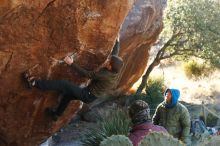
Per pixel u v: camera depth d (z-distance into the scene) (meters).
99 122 10.34
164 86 17.19
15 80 6.15
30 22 5.68
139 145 4.09
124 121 9.06
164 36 15.42
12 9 5.49
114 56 6.05
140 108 5.15
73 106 7.14
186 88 17.83
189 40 15.03
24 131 6.99
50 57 6.06
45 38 5.88
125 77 14.13
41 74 6.20
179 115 6.84
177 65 21.22
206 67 19.33
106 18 6.00
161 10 13.20
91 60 6.38
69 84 6.28
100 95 6.32
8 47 5.77
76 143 11.00
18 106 6.54
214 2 14.89
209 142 4.02
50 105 6.78
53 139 11.07
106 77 6.07
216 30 14.69
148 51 14.31
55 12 5.71
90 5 5.81
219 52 14.98
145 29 12.26
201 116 10.83
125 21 11.39
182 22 14.73
